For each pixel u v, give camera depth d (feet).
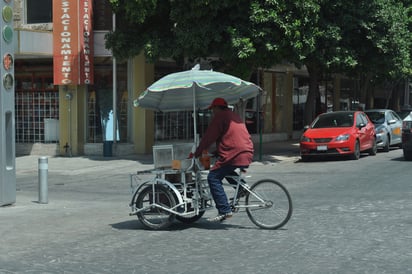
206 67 66.44
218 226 28.86
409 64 83.97
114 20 67.97
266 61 62.44
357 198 36.35
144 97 31.04
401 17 75.31
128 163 63.72
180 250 23.76
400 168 53.11
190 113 77.61
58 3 68.23
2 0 36.78
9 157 38.11
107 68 71.31
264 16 57.11
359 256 21.81
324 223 28.50
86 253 23.75
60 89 71.31
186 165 28.14
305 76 104.47
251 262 21.34
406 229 26.50
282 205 27.40
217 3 56.59
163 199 28.17
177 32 58.95
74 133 71.00
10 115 37.93
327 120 66.13
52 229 29.53
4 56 37.01
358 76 87.71
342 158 65.36
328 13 65.98
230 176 27.94
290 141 95.50
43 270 21.03
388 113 76.54
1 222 31.71
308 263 20.94
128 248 24.50
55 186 49.39
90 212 35.19
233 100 33.53
